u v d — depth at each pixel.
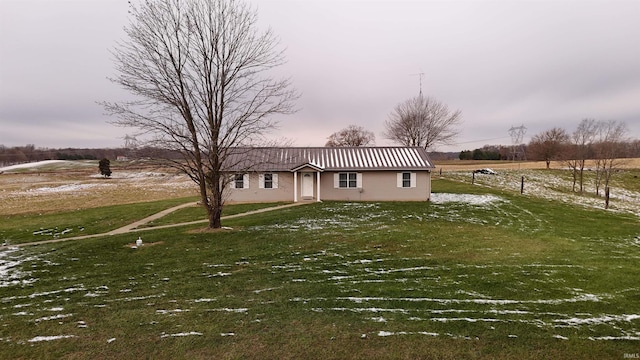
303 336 6.07
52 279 9.59
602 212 22.12
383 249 12.16
